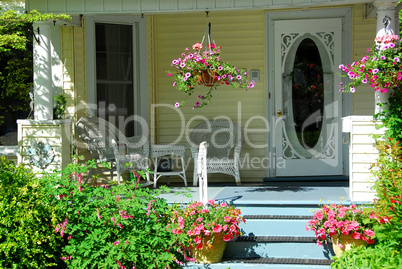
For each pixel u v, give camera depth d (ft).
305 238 16.70
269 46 24.26
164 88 25.20
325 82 24.08
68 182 16.12
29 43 24.06
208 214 15.92
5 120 23.76
